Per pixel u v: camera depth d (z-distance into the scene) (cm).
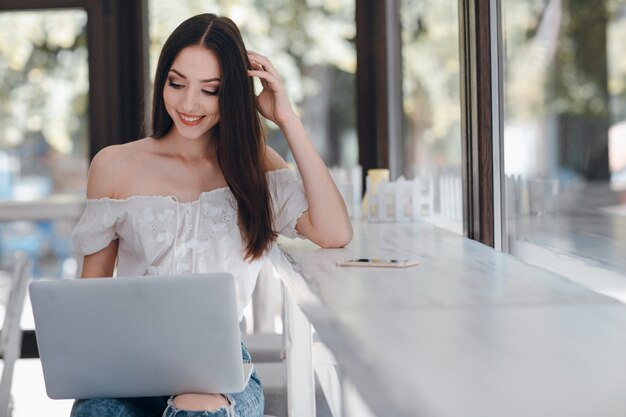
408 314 146
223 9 548
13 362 406
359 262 212
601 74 206
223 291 185
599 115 207
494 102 269
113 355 192
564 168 229
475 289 171
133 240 258
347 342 130
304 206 266
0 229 532
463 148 278
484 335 129
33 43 509
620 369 109
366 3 505
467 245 251
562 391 101
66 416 423
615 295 199
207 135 266
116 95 504
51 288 188
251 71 262
